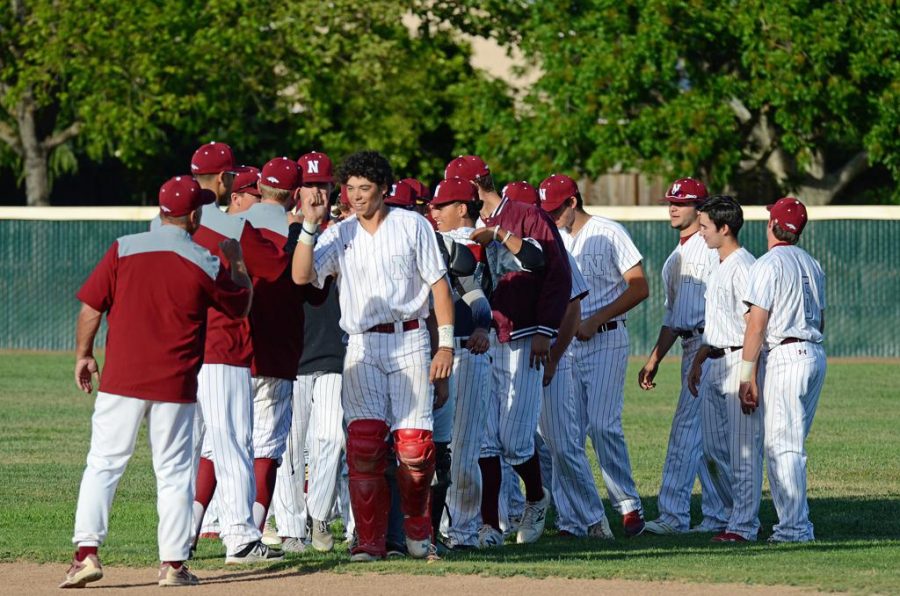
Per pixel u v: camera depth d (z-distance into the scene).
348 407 27.42
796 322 30.78
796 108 105.56
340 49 120.56
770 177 120.31
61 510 35.25
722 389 32.25
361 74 117.69
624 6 107.00
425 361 27.09
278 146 129.00
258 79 120.25
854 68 103.88
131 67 116.25
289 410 29.56
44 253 97.69
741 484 31.84
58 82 123.75
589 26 108.12
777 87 103.44
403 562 26.88
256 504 28.92
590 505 32.81
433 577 25.16
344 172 26.62
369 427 26.95
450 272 28.55
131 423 24.72
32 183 125.56
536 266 29.81
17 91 115.75
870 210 91.38
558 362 32.22
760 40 104.06
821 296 31.50
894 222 91.50
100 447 24.83
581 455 32.69
